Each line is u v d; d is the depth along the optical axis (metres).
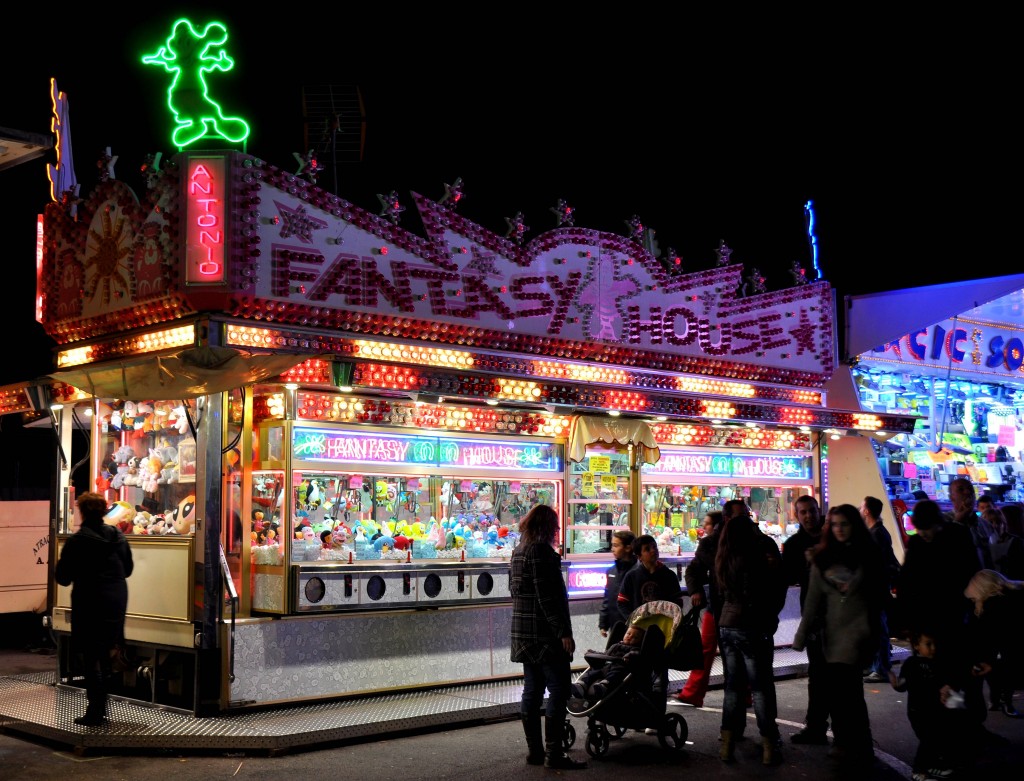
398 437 10.64
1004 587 7.64
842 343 16.33
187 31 10.01
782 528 14.76
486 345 11.12
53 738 8.40
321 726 8.55
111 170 10.24
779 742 7.99
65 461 11.42
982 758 8.20
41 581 14.11
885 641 11.66
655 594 9.12
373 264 10.16
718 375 13.71
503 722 9.42
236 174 9.12
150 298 9.35
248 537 10.12
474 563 10.84
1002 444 19.00
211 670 9.13
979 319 18.50
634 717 8.06
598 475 12.47
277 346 9.12
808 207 16.25
